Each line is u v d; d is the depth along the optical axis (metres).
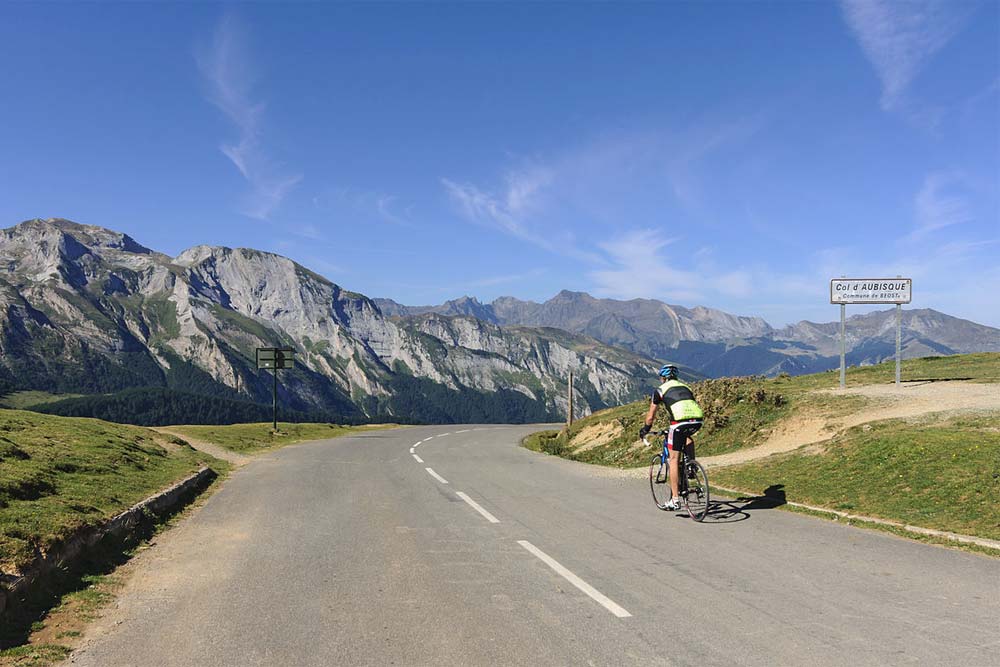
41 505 9.37
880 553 8.47
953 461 12.01
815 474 13.82
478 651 5.29
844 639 5.43
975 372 27.08
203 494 14.69
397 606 6.49
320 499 13.62
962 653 5.10
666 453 12.05
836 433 17.36
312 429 41.06
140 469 15.04
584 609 6.32
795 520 10.83
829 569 7.69
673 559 8.25
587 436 34.94
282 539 9.76
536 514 11.63
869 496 11.65
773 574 7.49
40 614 6.38
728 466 16.73
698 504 10.95
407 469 19.61
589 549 8.84
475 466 20.55
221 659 5.21
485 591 6.96
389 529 10.36
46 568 7.30
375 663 5.07
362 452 26.41
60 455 13.90
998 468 11.18
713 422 22.94
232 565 8.27
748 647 5.29
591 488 15.12
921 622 5.83
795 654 5.13
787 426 21.00
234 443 27.84
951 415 16.64
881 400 21.34
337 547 9.15
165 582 7.56
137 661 5.20
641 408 32.50
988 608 6.20
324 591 7.04
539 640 5.51
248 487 15.70
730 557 8.33
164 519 11.48
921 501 10.77
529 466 20.53
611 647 5.33
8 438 14.60
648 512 11.80
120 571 8.07
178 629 5.95
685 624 5.86
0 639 5.71
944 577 7.29
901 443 13.72
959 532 9.22
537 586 7.12
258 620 6.14
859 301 25.42
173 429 31.31
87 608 6.59
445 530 10.23
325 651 5.34
